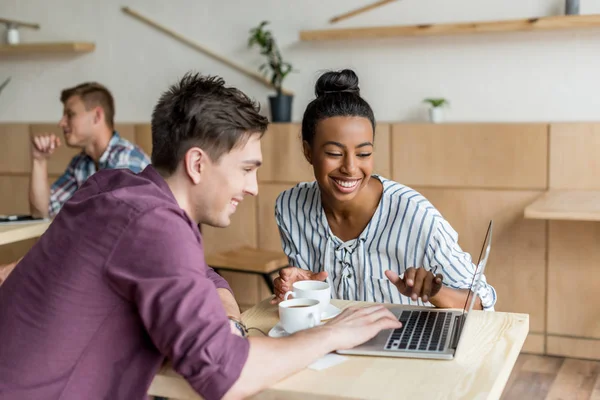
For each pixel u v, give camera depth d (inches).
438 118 141.6
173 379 53.4
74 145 135.4
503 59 139.5
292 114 156.7
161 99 57.7
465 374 52.6
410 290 67.1
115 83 170.4
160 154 56.7
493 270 137.9
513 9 137.5
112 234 51.7
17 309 53.7
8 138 173.8
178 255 51.1
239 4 157.9
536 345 137.1
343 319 58.9
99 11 169.5
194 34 162.4
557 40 135.5
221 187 56.2
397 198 77.1
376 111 149.9
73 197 57.2
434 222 76.5
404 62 146.6
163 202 52.9
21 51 172.1
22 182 173.8
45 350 52.1
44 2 173.9
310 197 81.9
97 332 52.3
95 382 52.7
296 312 59.3
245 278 155.6
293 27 154.2
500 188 135.7
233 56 159.9
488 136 135.2
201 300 50.6
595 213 108.3
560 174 131.7
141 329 53.0
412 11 144.5
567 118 136.5
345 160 73.8
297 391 50.5
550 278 134.3
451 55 142.9
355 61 150.3
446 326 62.0
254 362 51.1
